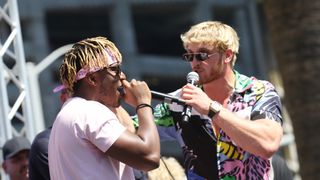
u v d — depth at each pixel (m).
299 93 13.23
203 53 7.13
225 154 7.09
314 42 13.16
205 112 6.80
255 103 7.11
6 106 11.72
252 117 7.06
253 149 6.79
